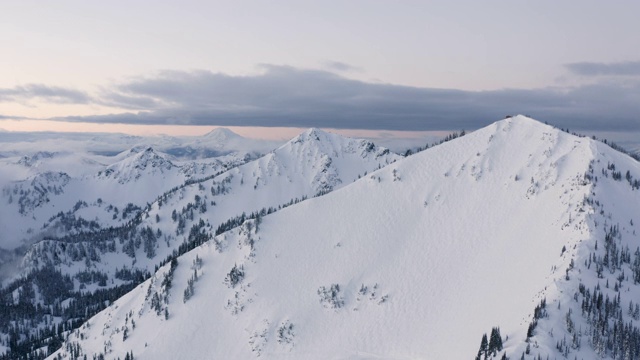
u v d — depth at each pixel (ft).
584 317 516.32
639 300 560.61
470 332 591.37
